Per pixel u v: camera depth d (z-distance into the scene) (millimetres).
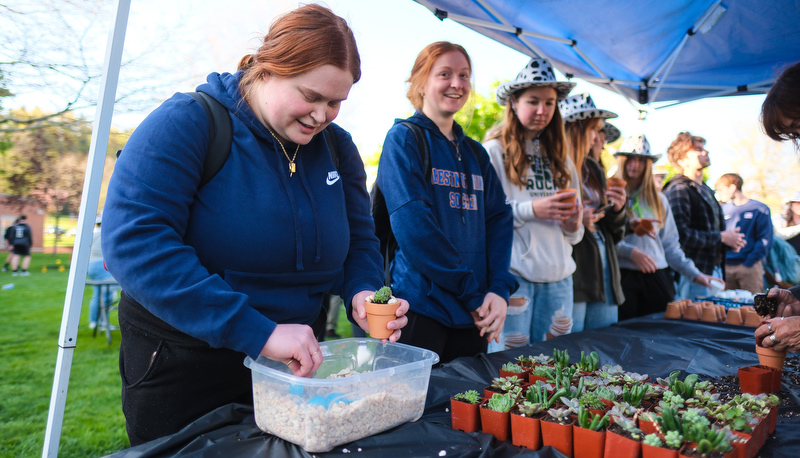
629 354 2041
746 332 2484
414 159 2115
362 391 1096
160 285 1023
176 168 1112
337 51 1121
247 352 1053
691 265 4141
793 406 1443
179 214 1127
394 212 2072
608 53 4055
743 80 4391
